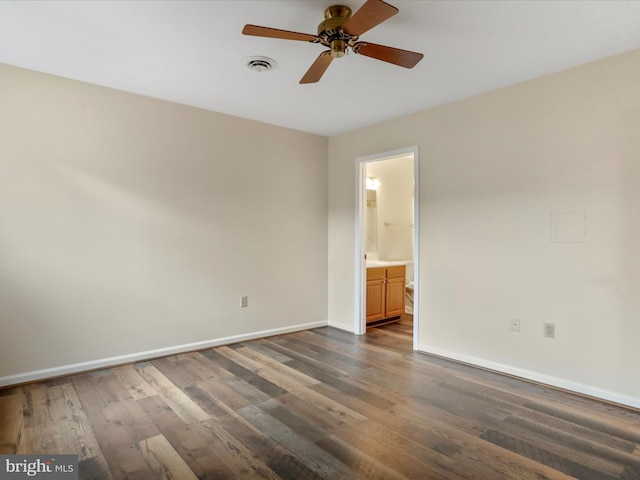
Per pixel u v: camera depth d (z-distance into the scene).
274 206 4.30
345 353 3.70
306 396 2.70
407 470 1.86
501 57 2.62
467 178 3.39
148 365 3.31
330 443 2.10
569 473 1.84
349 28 1.93
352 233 4.50
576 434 2.20
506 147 3.13
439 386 2.89
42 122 2.93
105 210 3.21
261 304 4.22
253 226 4.13
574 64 2.73
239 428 2.25
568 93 2.80
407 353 3.71
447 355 3.55
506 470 1.86
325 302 4.82
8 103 2.80
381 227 5.67
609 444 2.10
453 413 2.45
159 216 3.49
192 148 3.67
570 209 2.79
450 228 3.52
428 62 2.70
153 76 2.98
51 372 2.98
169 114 3.53
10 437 2.13
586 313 2.73
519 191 3.06
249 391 2.78
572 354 2.80
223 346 3.90
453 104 3.49
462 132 3.42
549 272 2.90
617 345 2.60
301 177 4.53
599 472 1.85
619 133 2.58
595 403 2.61
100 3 2.02
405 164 5.99
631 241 2.54
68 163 3.04
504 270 3.15
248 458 1.96
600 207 2.66
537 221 2.96
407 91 3.24
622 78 2.56
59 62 2.75
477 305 3.33
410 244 6.05
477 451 2.02
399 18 2.16
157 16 2.15
